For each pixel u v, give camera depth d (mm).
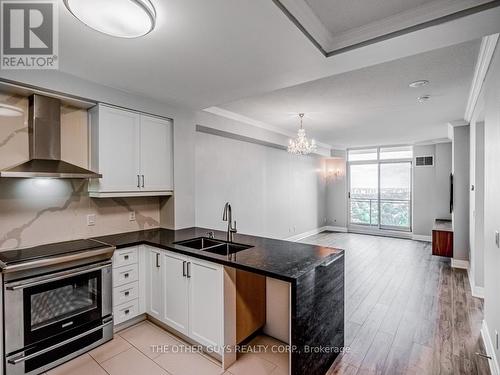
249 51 2008
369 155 8297
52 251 2332
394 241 7180
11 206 2389
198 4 1462
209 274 2262
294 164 7082
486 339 2475
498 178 2041
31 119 2410
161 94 2967
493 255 2254
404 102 3764
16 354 1997
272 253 2369
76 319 2309
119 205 3197
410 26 1748
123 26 1545
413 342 2586
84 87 2537
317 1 1660
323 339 2125
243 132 4586
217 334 2207
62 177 2316
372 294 3732
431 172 7148
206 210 4391
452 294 3727
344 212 8633
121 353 2373
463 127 4777
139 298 2834
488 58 2279
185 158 3547
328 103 3789
